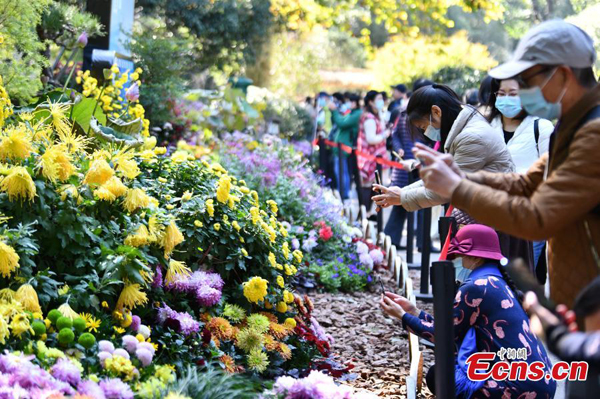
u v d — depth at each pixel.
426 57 25.53
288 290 5.39
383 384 5.17
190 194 4.99
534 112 2.76
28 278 3.69
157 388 3.43
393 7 19.48
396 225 10.03
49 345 3.52
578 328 2.59
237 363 4.58
